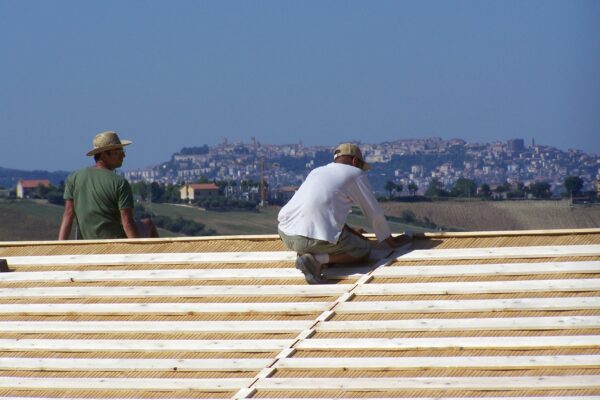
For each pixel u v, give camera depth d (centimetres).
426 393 1867
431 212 16838
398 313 2200
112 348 2231
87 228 3108
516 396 1819
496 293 2227
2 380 2150
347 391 1912
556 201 15300
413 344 2042
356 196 2459
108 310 2427
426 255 2466
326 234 2395
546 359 1914
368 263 2503
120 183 3089
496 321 2084
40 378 2141
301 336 2150
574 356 1914
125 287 2545
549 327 2045
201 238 2777
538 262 2345
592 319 2045
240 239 2750
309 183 2447
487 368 1930
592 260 2330
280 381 1964
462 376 1914
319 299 2347
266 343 2152
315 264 2397
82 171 3130
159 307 2395
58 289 2569
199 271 2578
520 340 1997
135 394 2039
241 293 2419
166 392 2030
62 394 2075
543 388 1825
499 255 2397
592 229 2469
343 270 2484
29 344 2295
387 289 2303
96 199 3083
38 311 2473
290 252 2627
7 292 2605
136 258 2725
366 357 2030
